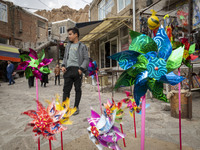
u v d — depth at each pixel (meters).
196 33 4.18
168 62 0.99
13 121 2.74
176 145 1.66
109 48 9.45
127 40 7.52
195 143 1.75
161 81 1.01
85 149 1.61
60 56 25.22
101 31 8.34
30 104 4.09
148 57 1.01
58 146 1.76
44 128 1.02
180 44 1.26
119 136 1.05
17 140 1.95
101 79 6.37
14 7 17.30
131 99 1.60
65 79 2.99
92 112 1.15
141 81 1.06
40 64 1.40
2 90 7.01
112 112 1.10
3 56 12.44
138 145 1.65
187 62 1.59
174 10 4.86
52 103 1.07
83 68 2.90
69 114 1.10
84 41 10.59
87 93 5.79
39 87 8.06
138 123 2.47
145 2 5.98
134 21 6.38
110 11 9.09
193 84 4.36
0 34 15.44
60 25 28.84
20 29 18.02
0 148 1.75
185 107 2.65
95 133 1.03
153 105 3.67
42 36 22.41
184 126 2.30
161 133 2.06
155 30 1.45
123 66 1.05
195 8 4.20
